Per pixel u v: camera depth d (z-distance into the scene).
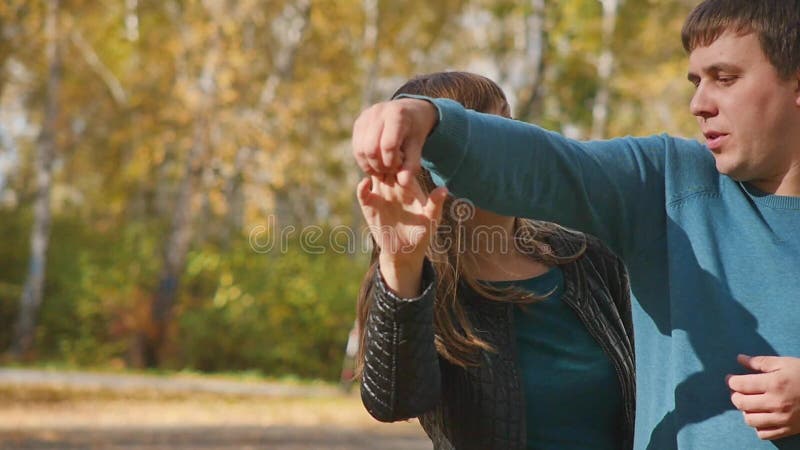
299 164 33.03
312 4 31.20
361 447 12.54
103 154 40.03
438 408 2.97
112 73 33.88
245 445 12.45
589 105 29.67
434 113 2.26
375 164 2.21
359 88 36.94
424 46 36.03
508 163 2.40
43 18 30.70
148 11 32.16
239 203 37.88
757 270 2.52
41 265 31.47
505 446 2.87
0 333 33.41
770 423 2.35
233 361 31.11
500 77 34.00
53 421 15.20
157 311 30.81
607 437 3.00
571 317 2.98
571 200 2.58
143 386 23.00
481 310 2.94
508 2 28.77
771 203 2.55
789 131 2.51
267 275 31.53
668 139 2.75
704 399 2.50
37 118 39.28
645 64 28.08
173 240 30.91
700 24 2.57
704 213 2.62
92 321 31.98
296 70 33.22
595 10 26.75
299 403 19.94
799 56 2.47
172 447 12.12
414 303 2.58
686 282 2.58
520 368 2.93
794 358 2.38
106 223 39.50
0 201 40.25
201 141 30.14
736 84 2.51
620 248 2.72
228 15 29.84
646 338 2.73
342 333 31.12
